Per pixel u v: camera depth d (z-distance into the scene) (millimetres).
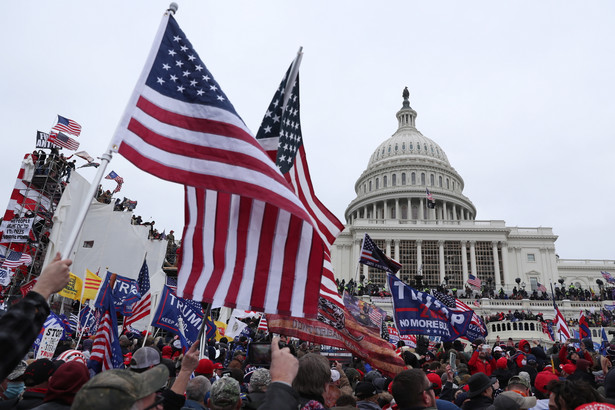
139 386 2389
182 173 5516
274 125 7766
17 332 2654
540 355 15375
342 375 8008
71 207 35375
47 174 33156
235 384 4840
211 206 6426
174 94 5988
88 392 2246
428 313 13031
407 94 140625
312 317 5797
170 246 46219
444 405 6266
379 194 110062
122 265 38344
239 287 5879
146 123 5691
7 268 27672
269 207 6285
